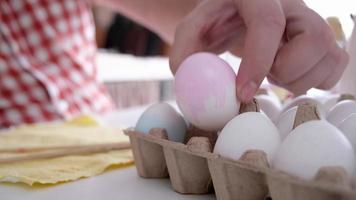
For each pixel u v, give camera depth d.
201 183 0.37
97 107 1.20
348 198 0.27
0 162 0.46
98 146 0.51
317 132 0.30
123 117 0.85
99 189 0.39
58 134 0.63
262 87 0.49
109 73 1.46
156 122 0.41
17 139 0.61
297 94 0.44
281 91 0.55
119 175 0.43
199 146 0.35
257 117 0.34
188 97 0.38
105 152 0.51
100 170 0.44
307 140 0.30
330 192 0.27
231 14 0.45
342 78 0.49
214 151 0.34
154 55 2.05
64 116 1.08
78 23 1.21
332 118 0.38
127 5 0.89
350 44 0.48
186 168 0.37
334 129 0.30
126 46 2.02
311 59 0.40
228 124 0.35
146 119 0.41
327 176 0.27
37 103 1.08
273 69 0.41
